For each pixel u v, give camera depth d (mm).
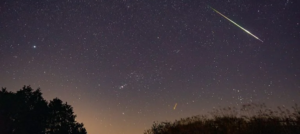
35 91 18219
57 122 18781
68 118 19312
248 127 8320
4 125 14961
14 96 16672
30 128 16344
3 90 16938
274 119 8266
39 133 16828
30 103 17281
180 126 10711
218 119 9930
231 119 9570
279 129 7602
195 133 9391
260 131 7719
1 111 15469
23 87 17844
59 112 19047
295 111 8039
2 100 15758
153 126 11680
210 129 9289
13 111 15883
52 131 18031
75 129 19234
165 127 11297
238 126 8758
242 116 9109
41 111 17422
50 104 18953
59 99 19578
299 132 7113
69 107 19828
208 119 10438
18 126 15672
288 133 7215
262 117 8547
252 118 8812
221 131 8867
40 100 17984
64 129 18328
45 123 17703
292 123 7750
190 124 10539
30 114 16625
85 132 19797
